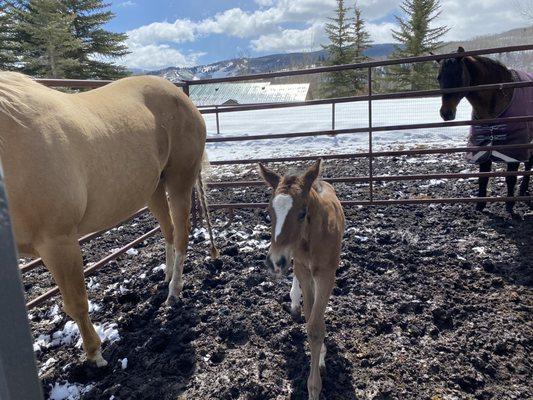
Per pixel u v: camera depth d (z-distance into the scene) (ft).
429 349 9.66
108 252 16.11
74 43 72.43
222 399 8.50
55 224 8.29
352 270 13.19
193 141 12.64
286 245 8.25
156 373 9.40
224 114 62.28
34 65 72.64
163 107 11.60
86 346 9.42
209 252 15.29
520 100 16.34
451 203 18.62
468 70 16.78
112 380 9.34
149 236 16.72
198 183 13.94
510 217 17.13
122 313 11.78
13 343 2.58
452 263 13.51
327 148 34.55
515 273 12.82
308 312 9.14
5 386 2.55
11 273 2.52
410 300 11.54
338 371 9.12
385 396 8.43
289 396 8.58
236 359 9.66
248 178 26.30
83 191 8.77
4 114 7.63
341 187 22.75
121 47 82.33
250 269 13.80
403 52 88.74
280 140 39.32
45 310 12.14
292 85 92.94
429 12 84.74
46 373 9.55
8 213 2.48
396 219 17.54
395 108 51.67
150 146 10.73
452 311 10.98
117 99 10.44
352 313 11.07
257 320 10.94
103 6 80.28
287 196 8.34
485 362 9.20
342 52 93.04
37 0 72.02
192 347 10.12
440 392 8.43
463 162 25.77
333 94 85.81
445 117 17.20
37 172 7.86
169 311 11.82
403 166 26.08
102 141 9.30
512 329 10.23
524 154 16.42
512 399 8.29
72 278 8.77
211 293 12.49
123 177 9.86
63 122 8.51
